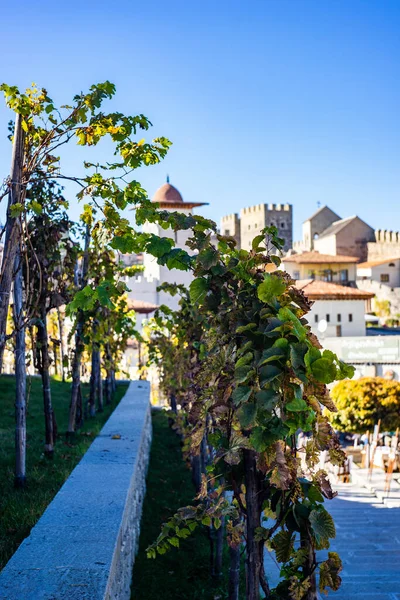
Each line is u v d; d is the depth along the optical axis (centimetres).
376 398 1964
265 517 452
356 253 9694
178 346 1229
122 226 568
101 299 495
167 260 452
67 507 605
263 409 349
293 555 378
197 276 439
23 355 814
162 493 1223
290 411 363
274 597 387
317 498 383
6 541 605
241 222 12744
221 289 430
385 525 1225
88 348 1168
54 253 920
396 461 1817
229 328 412
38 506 710
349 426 1988
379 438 2003
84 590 413
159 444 1794
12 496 751
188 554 889
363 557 997
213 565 811
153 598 721
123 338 1930
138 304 5028
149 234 470
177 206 6184
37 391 1784
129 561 702
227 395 400
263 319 389
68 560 466
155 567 806
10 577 435
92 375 1555
